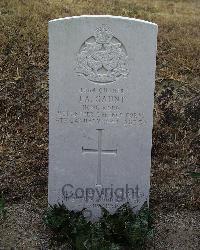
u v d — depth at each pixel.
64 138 1.52
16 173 1.83
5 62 2.22
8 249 1.49
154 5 2.92
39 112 2.05
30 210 1.68
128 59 1.47
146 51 1.46
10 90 2.11
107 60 1.47
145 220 1.50
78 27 1.44
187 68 2.28
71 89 1.48
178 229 1.63
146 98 1.50
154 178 1.84
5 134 1.97
